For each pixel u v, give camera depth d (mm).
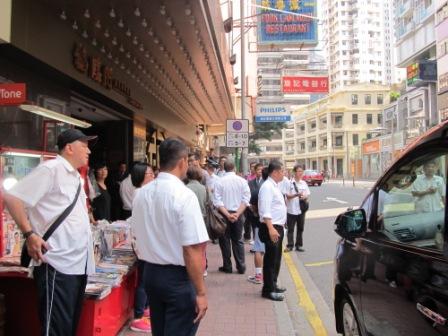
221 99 17609
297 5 22172
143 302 5129
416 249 3021
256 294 6781
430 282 2719
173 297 3148
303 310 6312
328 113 83500
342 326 4438
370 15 139500
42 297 3602
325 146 86438
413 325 2902
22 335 4340
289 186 10727
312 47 22875
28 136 7180
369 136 82062
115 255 5395
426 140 3129
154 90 14031
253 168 11484
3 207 4824
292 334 5160
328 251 10773
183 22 8117
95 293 4164
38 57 6902
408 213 3266
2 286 4363
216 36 9555
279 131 44062
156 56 10352
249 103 25156
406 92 55219
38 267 3631
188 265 3055
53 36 7379
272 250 6434
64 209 3635
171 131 18625
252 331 5246
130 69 11062
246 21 22875
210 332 5219
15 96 4555
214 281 7621
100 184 7699
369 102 82750
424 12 46500
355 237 3949
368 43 139500
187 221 3066
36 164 5656
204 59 10891
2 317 4160
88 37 8500
